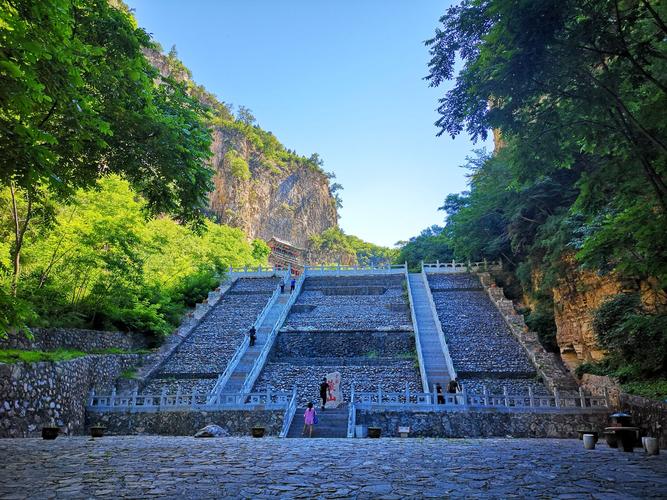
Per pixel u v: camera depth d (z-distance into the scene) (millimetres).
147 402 22438
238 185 115375
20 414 16906
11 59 7504
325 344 33156
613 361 22703
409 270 58469
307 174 152000
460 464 10078
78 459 10453
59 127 11859
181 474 8562
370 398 21438
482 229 41812
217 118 129500
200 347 31969
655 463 10414
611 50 11461
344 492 7070
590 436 13789
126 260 28531
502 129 13625
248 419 20594
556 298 29422
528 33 10906
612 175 14250
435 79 14289
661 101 12391
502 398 22203
